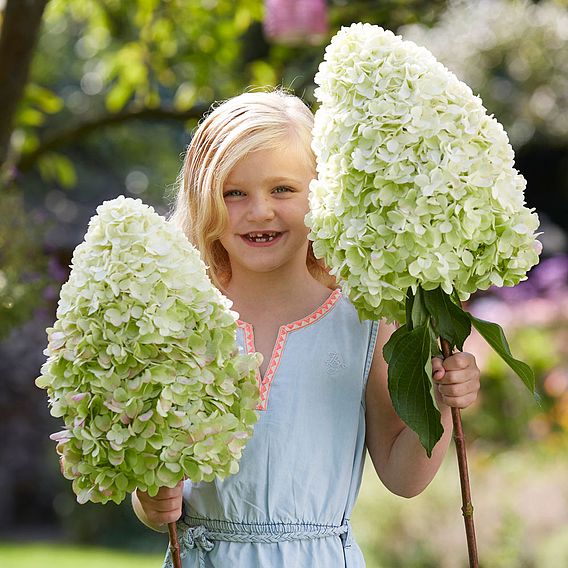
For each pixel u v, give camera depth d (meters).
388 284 2.39
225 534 2.85
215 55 5.95
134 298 2.34
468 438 7.86
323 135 2.47
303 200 2.85
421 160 2.36
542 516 5.84
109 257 2.37
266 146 2.80
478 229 2.38
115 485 2.38
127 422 2.33
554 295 9.23
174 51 6.09
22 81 4.79
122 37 6.37
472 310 9.98
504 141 2.44
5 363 11.01
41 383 2.44
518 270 2.45
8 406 11.64
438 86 2.39
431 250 2.36
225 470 2.41
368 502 6.14
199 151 2.96
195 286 2.41
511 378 8.01
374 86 2.39
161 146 12.57
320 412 2.88
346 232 2.40
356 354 2.94
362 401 2.95
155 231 2.40
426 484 2.87
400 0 5.41
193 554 2.88
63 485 11.56
